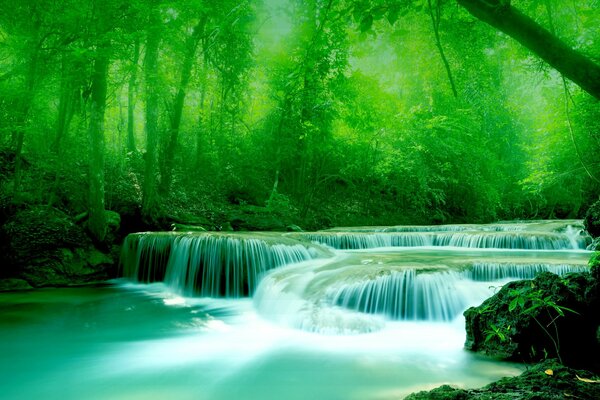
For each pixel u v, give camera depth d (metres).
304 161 18.89
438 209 23.53
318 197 20.94
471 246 13.40
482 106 16.97
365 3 2.23
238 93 16.58
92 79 10.36
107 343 5.91
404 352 5.18
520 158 25.64
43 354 5.42
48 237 9.78
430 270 7.04
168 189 14.95
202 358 5.20
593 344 4.31
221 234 10.74
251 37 15.02
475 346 4.97
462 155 21.73
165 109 15.41
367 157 20.23
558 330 4.33
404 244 14.26
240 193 17.19
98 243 10.72
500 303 4.76
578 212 26.17
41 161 11.04
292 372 4.60
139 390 4.23
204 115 16.45
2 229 9.48
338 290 6.91
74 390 4.27
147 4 8.37
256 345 5.72
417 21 11.19
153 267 10.40
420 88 20.59
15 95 8.99
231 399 3.95
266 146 18.41
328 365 4.79
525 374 2.74
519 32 1.45
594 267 4.40
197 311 8.01
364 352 5.23
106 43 8.89
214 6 10.70
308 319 6.46
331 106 10.70
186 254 9.98
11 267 9.35
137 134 21.22
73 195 11.52
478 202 23.34
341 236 13.13
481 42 8.70
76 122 12.58
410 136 18.97
